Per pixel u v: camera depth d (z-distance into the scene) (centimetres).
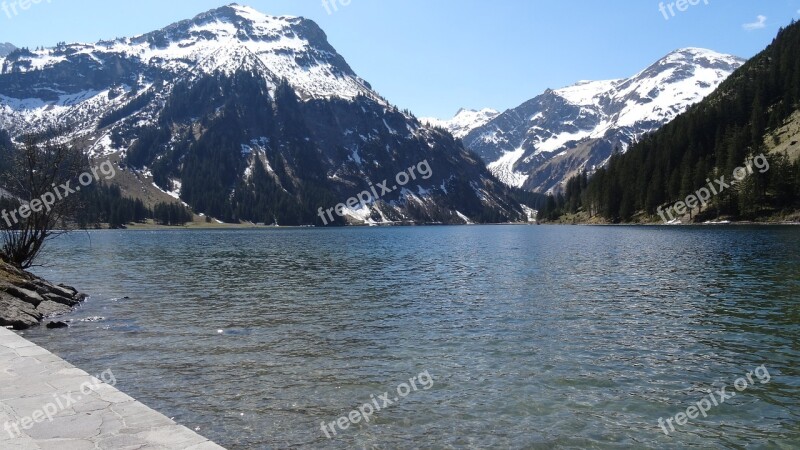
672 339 2111
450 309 2862
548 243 9412
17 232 3619
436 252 7788
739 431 1242
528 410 1376
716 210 15075
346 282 4147
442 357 1881
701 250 6425
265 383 1595
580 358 1853
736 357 1839
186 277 4534
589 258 5969
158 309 2911
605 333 2234
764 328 2278
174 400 1441
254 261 6288
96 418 933
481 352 1948
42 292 2962
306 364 1800
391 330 2342
